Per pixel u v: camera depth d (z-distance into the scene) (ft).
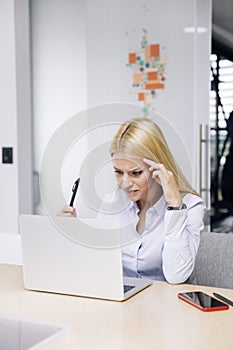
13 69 10.46
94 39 10.05
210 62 9.31
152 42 9.62
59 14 10.28
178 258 4.89
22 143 10.52
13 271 5.42
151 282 4.87
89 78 10.14
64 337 3.51
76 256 4.38
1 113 10.67
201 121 9.36
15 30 10.37
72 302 4.30
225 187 9.45
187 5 9.30
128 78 9.87
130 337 3.50
